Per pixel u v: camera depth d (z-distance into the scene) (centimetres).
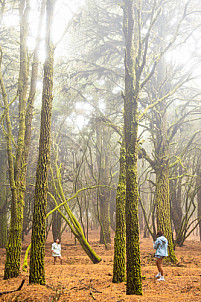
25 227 2642
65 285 850
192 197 1783
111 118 2341
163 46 1781
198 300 653
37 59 1144
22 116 1088
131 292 662
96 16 1942
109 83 2398
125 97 790
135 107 770
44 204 835
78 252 2027
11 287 794
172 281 888
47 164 858
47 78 903
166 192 1508
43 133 870
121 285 841
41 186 839
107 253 1861
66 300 677
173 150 2291
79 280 935
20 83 1117
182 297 684
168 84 1739
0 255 1847
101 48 2067
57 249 1451
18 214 988
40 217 826
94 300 666
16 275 956
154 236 1791
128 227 676
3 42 2233
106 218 2494
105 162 2564
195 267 1221
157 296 698
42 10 1126
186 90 2159
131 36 873
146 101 1722
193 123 2320
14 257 958
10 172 983
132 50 862
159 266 925
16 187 1002
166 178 1530
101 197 2509
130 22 876
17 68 2233
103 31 1978
